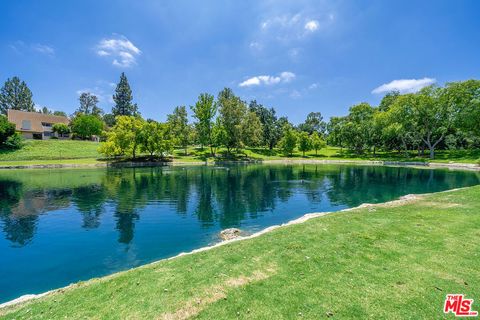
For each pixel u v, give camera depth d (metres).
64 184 26.39
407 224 9.44
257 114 90.44
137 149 57.81
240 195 21.44
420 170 38.91
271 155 73.69
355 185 26.12
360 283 5.50
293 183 27.69
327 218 10.90
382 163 53.16
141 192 22.53
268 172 38.50
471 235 8.02
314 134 75.38
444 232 8.37
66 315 4.91
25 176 32.09
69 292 5.85
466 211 10.82
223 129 62.31
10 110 68.94
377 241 7.84
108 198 20.03
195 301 5.10
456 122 48.81
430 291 5.11
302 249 7.48
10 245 11.12
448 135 61.38
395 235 8.30
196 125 64.69
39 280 8.37
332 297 5.02
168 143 54.50
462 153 51.25
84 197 20.44
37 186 25.16
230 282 5.78
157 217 15.19
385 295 5.02
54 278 8.48
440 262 6.30
